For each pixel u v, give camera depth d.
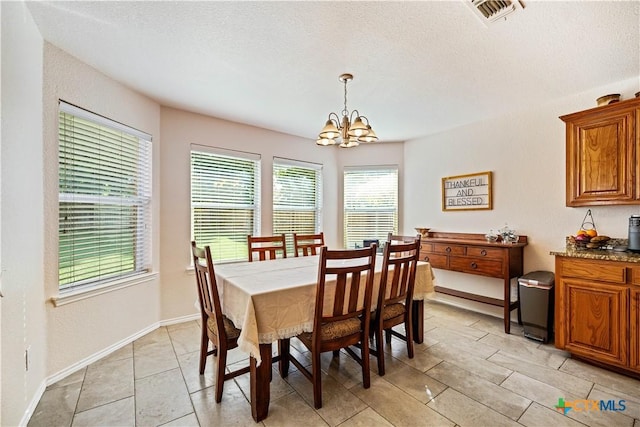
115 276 2.46
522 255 2.97
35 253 1.73
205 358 2.01
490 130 3.25
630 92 2.32
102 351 2.25
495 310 3.22
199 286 1.99
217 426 1.51
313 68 2.16
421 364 2.15
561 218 2.72
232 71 2.22
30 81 1.68
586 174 2.35
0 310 1.34
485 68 2.15
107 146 2.37
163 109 2.93
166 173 2.94
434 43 1.83
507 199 3.10
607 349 2.01
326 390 1.83
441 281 3.73
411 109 2.99
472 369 2.07
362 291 1.98
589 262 2.10
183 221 3.05
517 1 1.46
